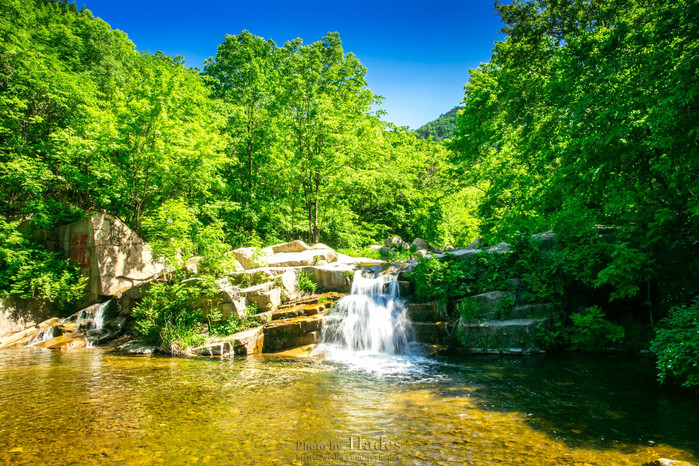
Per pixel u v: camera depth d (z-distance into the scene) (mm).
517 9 13352
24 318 12570
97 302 13500
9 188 16469
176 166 15484
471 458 3893
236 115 21297
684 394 6160
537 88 13039
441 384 6836
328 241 24484
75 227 14070
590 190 8156
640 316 10180
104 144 14469
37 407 5426
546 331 9711
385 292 11875
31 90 17219
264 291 11477
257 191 21875
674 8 6508
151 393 6176
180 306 11164
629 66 7488
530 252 10992
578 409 5477
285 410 5371
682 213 8508
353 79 21750
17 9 20422
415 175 27703
